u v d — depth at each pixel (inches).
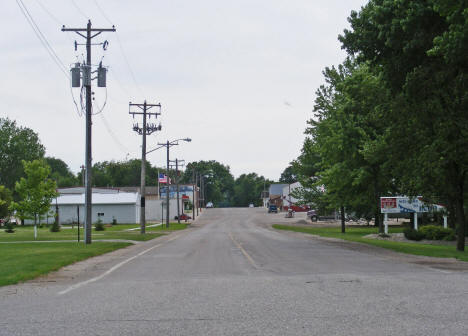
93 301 358.0
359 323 269.0
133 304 341.1
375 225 2340.1
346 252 833.5
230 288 410.3
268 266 599.2
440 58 744.3
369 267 580.4
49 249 917.2
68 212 3100.4
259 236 1480.1
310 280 454.0
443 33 665.6
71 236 1505.9
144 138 1745.8
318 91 1756.9
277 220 3329.2
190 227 2518.5
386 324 265.7
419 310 304.0
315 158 2047.2
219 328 261.1
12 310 327.6
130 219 3105.3
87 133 1147.3
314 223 2928.2
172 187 4766.2
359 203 1555.1
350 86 1106.7
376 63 855.1
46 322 284.4
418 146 904.9
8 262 653.3
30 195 1413.6
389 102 920.9
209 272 542.0
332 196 1599.4
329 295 365.1
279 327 261.4
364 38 821.9
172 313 305.6
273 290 394.6
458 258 708.0
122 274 544.7
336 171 1386.6
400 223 2605.8
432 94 807.1
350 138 1334.9
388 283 428.5
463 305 320.2
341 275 493.7
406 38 753.6
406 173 999.0
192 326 267.3
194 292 391.9
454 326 260.1
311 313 298.4
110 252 905.5
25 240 1294.3
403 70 807.1
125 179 6515.8
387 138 934.4
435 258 717.9
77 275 546.0
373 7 808.3
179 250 914.1
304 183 2112.5
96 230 2054.6
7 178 3307.1
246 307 321.4
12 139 3339.1
